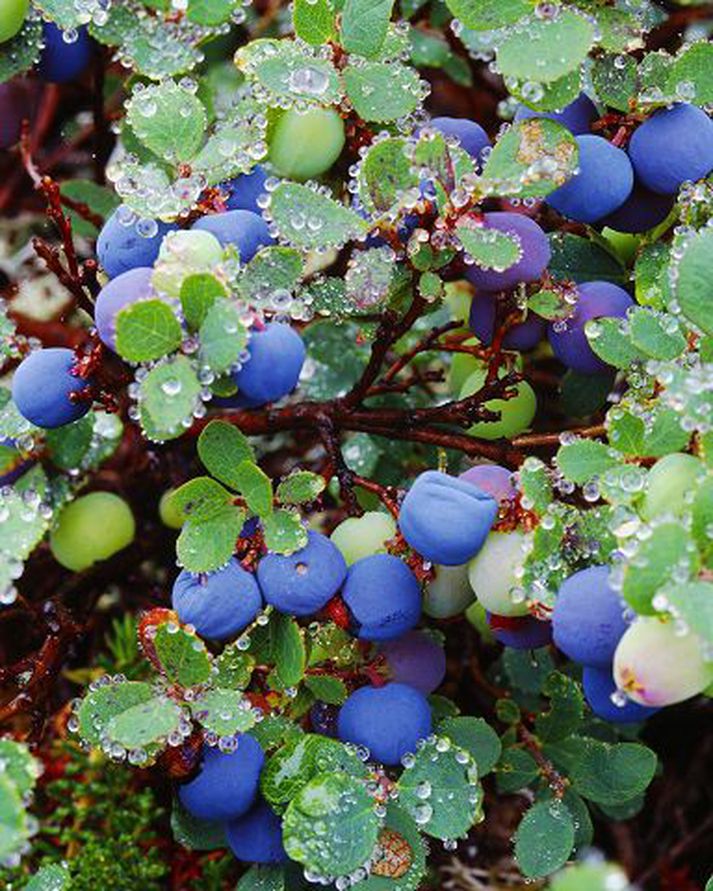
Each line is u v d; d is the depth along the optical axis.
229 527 0.21
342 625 0.21
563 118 0.22
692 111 0.22
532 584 0.20
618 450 0.20
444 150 0.21
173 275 0.20
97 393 0.21
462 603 0.21
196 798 0.20
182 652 0.20
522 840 0.21
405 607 0.21
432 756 0.21
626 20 0.22
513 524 0.20
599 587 0.19
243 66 0.22
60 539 0.24
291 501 0.21
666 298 0.21
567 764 0.23
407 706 0.21
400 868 0.20
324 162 0.22
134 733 0.20
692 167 0.21
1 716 0.22
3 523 0.20
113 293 0.20
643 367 0.21
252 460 0.21
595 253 0.23
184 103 0.21
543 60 0.20
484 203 0.24
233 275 0.20
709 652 0.18
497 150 0.21
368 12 0.22
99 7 0.23
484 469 0.21
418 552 0.21
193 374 0.20
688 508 0.19
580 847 0.23
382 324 0.22
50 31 0.24
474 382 0.24
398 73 0.22
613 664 0.19
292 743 0.21
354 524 0.22
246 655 0.21
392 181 0.21
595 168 0.21
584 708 0.24
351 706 0.21
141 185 0.21
